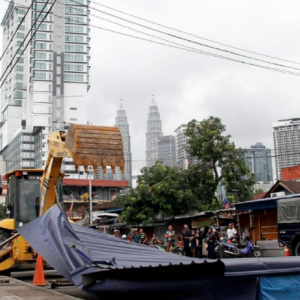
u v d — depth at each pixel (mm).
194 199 29234
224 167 30172
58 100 109500
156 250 9211
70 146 8312
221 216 24781
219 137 30500
